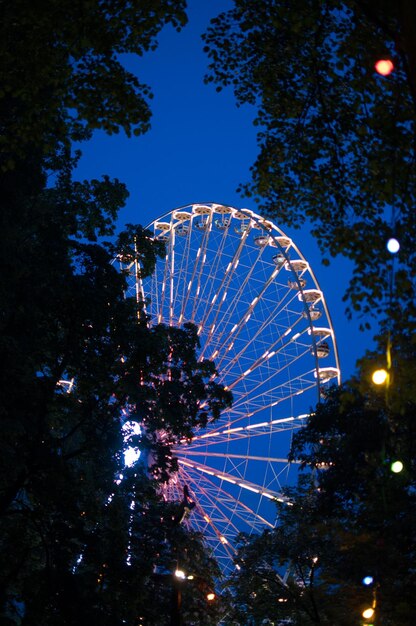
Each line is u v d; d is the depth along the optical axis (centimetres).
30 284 2770
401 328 1394
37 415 2792
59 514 2817
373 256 1462
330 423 2819
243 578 3706
